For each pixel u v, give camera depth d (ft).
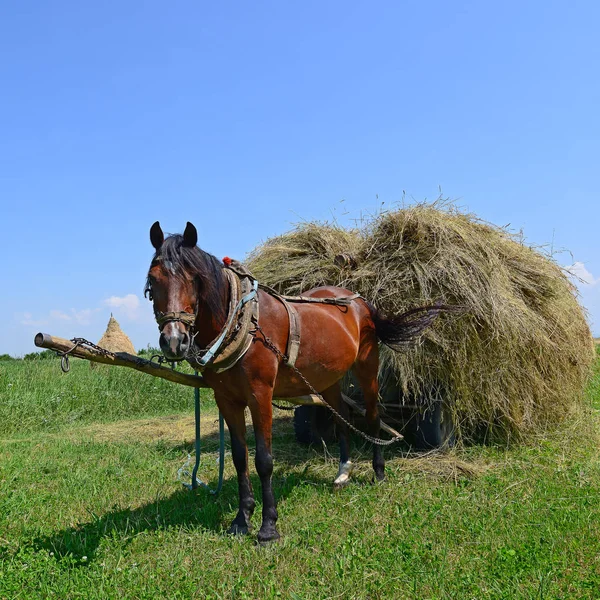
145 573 11.15
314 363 14.75
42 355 57.98
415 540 12.32
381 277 19.07
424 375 18.21
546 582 10.03
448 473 17.11
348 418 18.11
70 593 10.24
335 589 10.25
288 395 15.10
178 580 10.76
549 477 16.49
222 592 10.35
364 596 10.09
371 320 17.94
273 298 14.25
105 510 15.31
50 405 31.53
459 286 17.93
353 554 11.56
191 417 31.12
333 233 21.35
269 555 11.91
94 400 33.17
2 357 63.41
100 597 10.03
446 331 18.29
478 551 11.73
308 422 21.45
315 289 17.66
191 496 16.06
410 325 17.15
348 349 15.93
